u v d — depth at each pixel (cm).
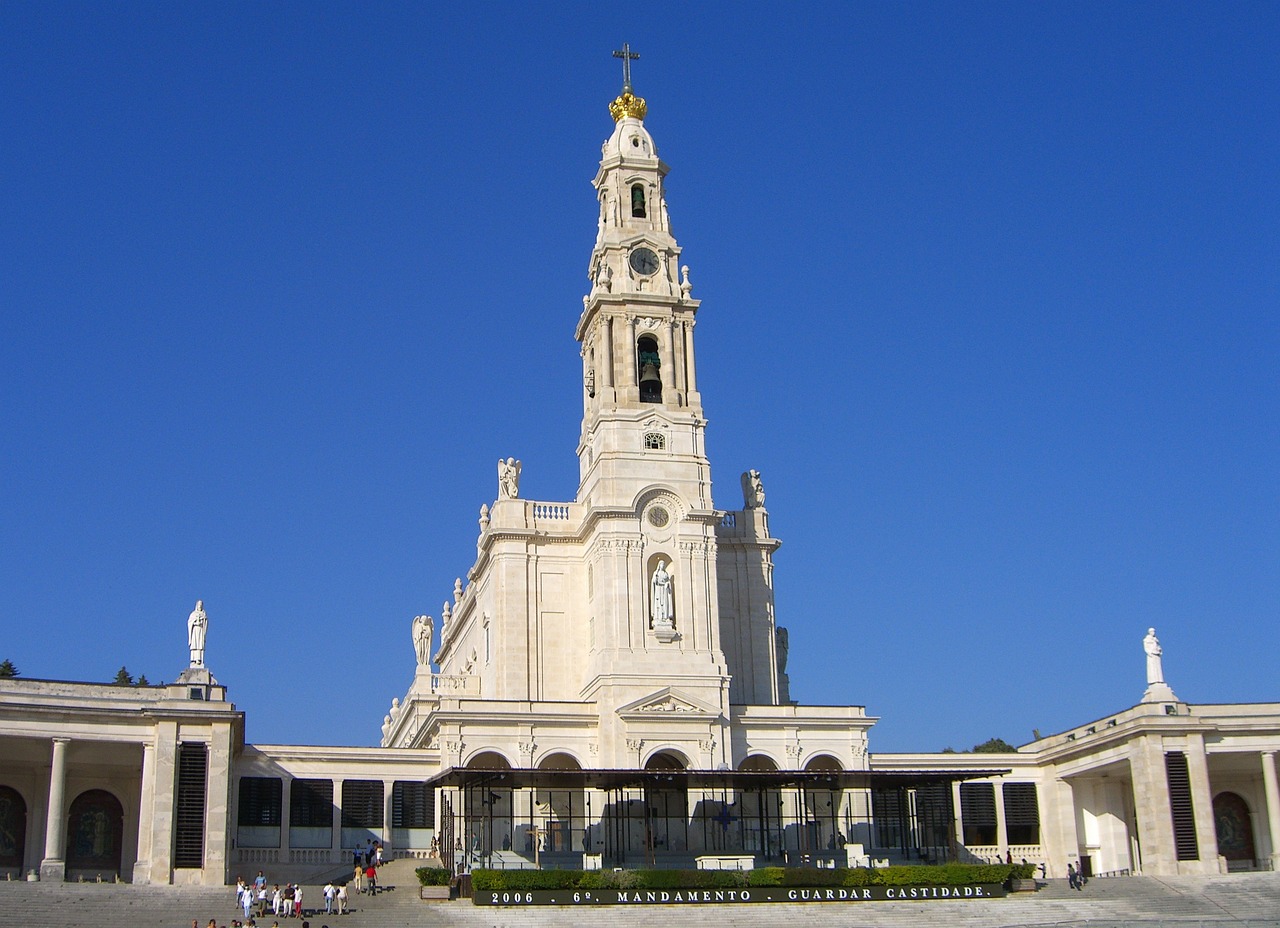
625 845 9956
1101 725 10525
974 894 8525
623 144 12094
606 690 10312
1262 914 8288
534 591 11125
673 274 11688
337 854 9731
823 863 9450
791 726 10575
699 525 10881
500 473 11362
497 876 8012
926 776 9144
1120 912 8269
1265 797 10731
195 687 8912
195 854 8588
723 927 7725
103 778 9431
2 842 9094
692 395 11338
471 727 10150
